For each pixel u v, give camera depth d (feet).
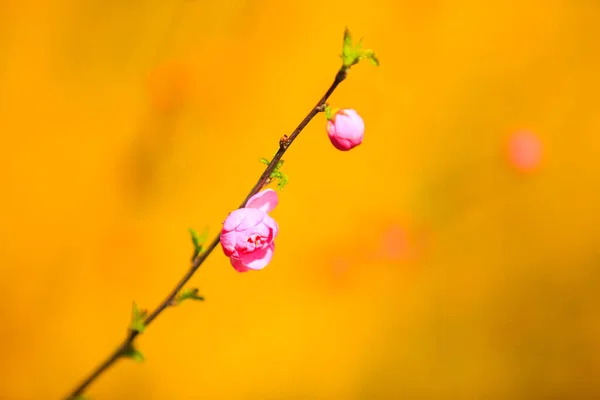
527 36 3.50
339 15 3.34
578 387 3.23
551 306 3.30
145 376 2.93
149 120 3.07
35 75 2.99
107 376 2.88
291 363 3.11
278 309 3.15
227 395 3.01
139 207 3.06
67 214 2.98
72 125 3.03
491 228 3.34
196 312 3.04
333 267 3.16
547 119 3.45
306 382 3.10
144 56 3.09
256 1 3.18
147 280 3.05
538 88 3.47
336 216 3.24
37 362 2.83
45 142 3.00
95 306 2.98
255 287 3.14
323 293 3.18
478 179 3.36
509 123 3.42
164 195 3.09
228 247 1.48
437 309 3.25
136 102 3.09
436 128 3.40
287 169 3.22
